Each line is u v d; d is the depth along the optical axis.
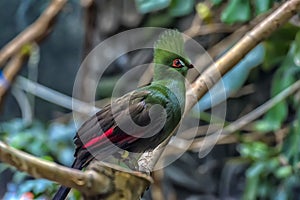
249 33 5.73
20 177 8.17
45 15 10.18
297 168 9.28
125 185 4.15
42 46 16.44
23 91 12.68
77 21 16.14
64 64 16.61
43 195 7.26
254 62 9.76
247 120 10.20
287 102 10.41
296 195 11.93
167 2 8.69
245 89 12.47
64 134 10.01
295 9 5.71
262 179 10.22
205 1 10.94
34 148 9.23
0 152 3.66
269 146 10.92
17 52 10.14
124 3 11.88
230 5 8.27
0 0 16.38
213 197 12.94
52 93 12.08
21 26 14.92
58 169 3.87
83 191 4.05
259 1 8.05
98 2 11.97
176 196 12.74
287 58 9.32
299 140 8.62
